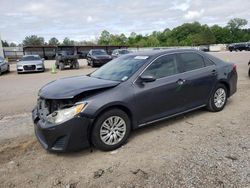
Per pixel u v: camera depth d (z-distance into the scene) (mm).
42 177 3348
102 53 23031
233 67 6070
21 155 3979
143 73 4469
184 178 3158
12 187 3150
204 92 5391
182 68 5027
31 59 19406
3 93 9555
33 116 4250
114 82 4312
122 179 3221
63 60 19953
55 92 3936
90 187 3096
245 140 4180
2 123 5555
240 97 7219
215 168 3346
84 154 3957
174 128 4859
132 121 4316
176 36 113875
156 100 4547
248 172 3221
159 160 3639
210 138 4320
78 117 3697
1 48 36281
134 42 101188
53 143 3742
